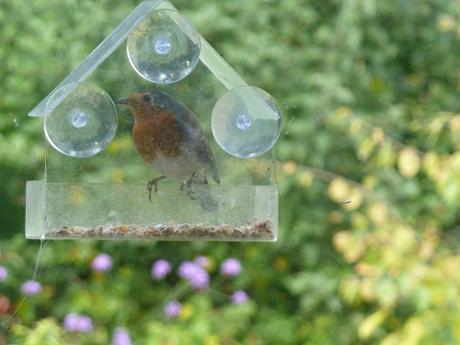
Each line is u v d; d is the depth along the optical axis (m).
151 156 5.95
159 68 5.96
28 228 6.01
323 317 9.35
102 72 6.08
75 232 5.94
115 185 5.94
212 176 5.98
